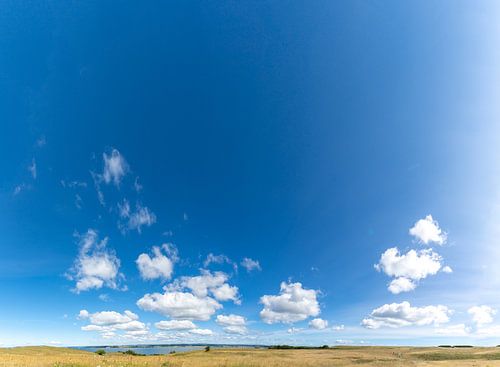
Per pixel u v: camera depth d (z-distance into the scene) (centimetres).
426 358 4947
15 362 3020
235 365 3344
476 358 4794
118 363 3111
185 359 3962
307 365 3628
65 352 6194
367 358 4856
